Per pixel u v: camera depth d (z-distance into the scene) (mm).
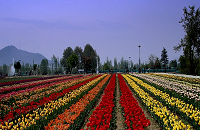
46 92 15367
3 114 9430
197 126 7465
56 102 10688
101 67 113875
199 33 31641
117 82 28562
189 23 32656
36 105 10102
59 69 106562
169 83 19609
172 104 10000
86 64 76312
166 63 97125
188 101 11125
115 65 118312
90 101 11875
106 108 8945
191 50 33531
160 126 8211
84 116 9422
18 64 67312
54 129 6660
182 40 33844
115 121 8852
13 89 19219
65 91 14523
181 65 40031
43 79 34969
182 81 23547
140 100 13859
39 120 7883
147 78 27891
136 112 8422
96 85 20688
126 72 62594
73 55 76375
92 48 96312
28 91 16094
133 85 19422
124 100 10695
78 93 14508
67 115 8094
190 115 8211
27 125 7293
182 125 6520
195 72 34500
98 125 6715
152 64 75188
